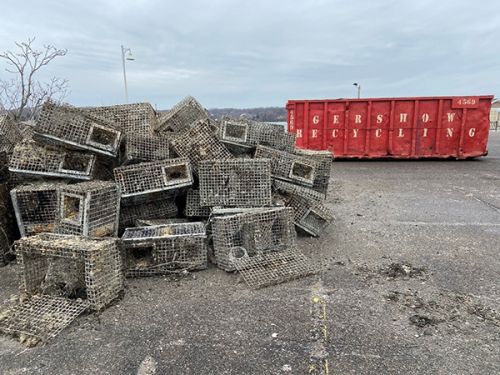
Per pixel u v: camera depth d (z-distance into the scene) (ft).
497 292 11.28
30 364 8.02
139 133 15.94
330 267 13.20
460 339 8.92
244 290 11.41
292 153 18.49
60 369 7.85
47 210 12.50
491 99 39.93
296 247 13.85
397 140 41.68
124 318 9.80
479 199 23.65
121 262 11.41
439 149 41.39
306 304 10.55
